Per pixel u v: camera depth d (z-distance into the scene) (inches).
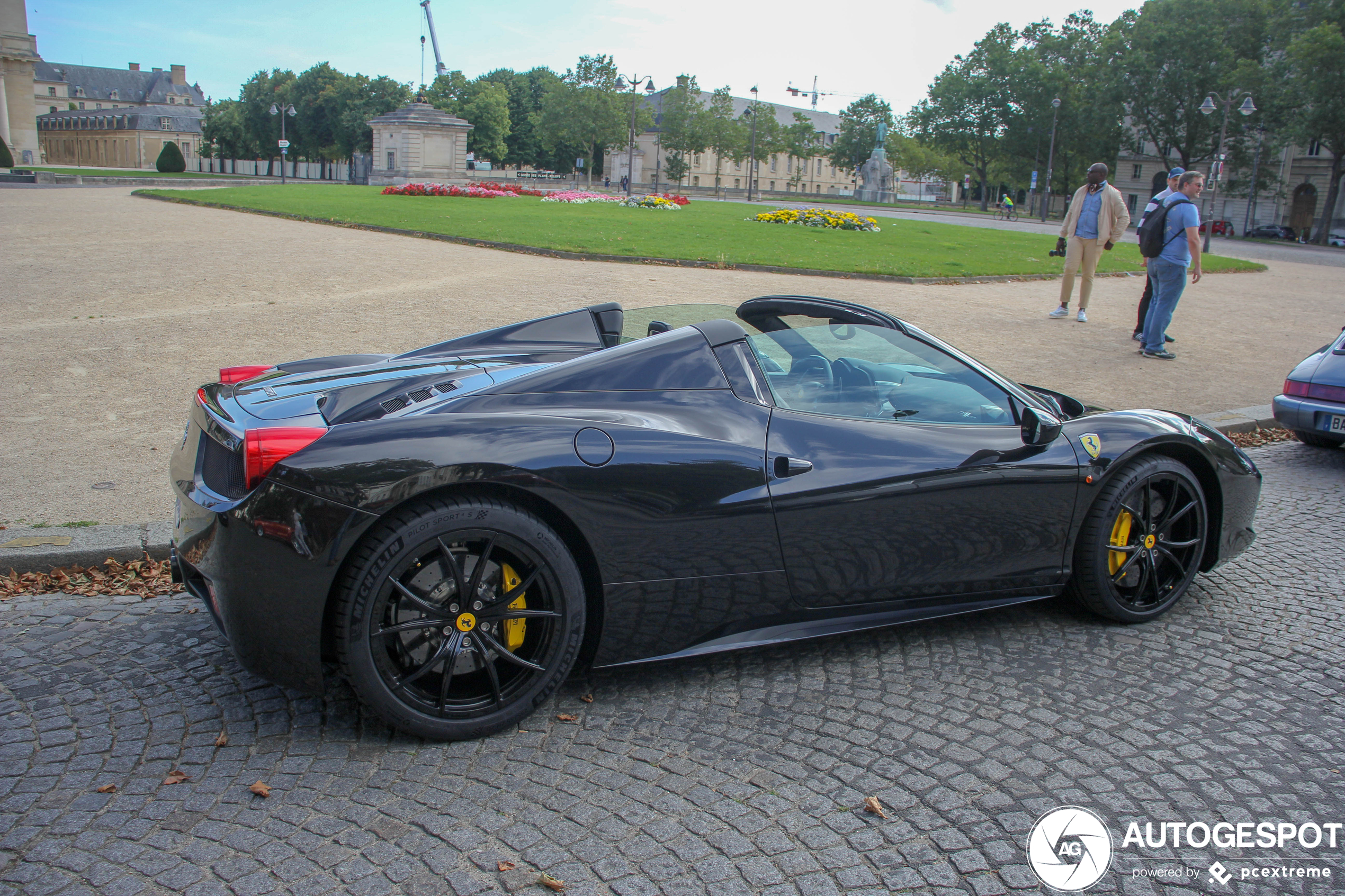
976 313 479.5
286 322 371.6
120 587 148.9
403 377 122.3
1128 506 138.9
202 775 96.2
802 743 105.1
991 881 81.7
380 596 97.0
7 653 125.0
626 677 121.0
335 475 95.3
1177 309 562.6
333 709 110.5
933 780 97.7
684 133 3545.8
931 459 123.1
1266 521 202.2
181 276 485.1
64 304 397.4
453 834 87.0
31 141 3095.5
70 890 77.9
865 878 81.7
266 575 96.2
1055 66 3078.2
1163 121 2593.5
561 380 113.0
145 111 5777.6
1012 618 143.9
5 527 162.7
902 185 5226.4
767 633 120.6
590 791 94.7
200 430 113.2
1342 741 108.0
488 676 104.3
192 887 78.7
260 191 1466.5
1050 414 133.7
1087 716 112.7
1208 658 130.4
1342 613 149.3
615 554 107.3
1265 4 2492.6
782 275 597.0
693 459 110.0
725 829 88.5
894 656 129.0
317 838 85.9
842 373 126.7
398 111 2293.3
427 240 737.6
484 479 99.4
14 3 2992.1
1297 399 264.2
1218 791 97.0
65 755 99.4
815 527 116.9
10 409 243.9
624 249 679.1
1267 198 2699.3
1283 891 81.6
